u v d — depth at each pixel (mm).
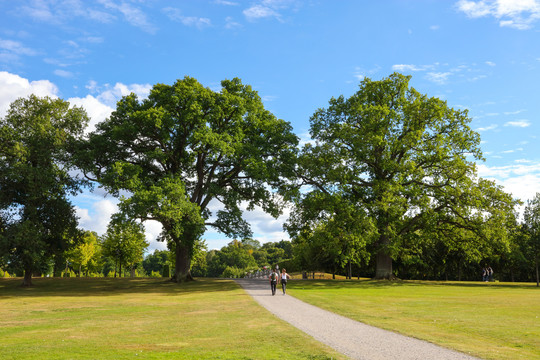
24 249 38156
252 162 38531
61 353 9594
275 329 12828
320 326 13430
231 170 43469
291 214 42750
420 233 43625
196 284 39250
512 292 28906
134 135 38219
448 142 39875
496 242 38844
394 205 36594
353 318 15375
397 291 29703
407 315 16250
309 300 22625
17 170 38156
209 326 13836
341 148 40281
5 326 15242
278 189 43000
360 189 41125
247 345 10336
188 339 11406
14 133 41906
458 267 56344
